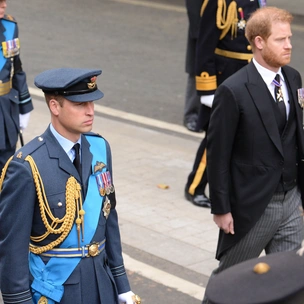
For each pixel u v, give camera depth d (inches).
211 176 668.7
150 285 818.2
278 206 666.2
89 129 523.5
